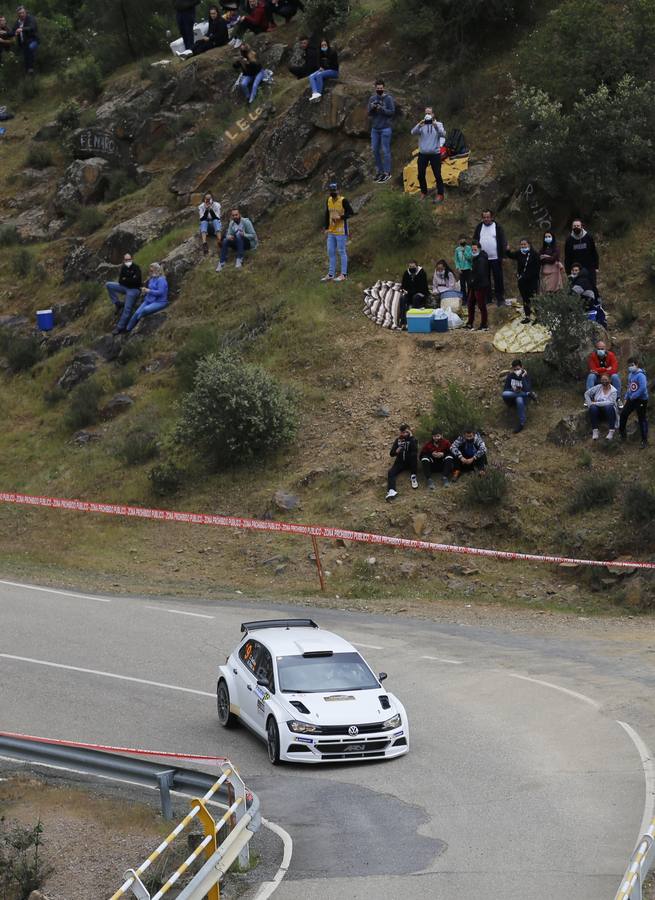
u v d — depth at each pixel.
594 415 73.31
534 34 101.56
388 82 112.62
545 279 82.38
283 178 109.81
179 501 81.81
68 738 40.59
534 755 36.62
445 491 72.44
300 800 33.41
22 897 28.42
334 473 77.75
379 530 70.94
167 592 67.50
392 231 95.38
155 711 44.12
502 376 80.12
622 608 60.97
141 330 102.00
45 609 62.25
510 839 29.03
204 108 128.50
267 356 91.12
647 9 96.38
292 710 36.94
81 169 129.12
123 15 152.00
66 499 86.19
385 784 34.53
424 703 43.84
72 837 32.25
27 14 158.25
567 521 68.56
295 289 96.31
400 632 56.47
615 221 89.81
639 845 23.03
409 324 87.56
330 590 66.94
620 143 90.19
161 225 115.75
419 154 95.19
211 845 26.03
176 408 91.31
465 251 86.88
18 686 47.69
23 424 100.06
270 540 74.06
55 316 112.62
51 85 156.38
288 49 127.62
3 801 35.78
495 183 95.88
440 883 26.33
